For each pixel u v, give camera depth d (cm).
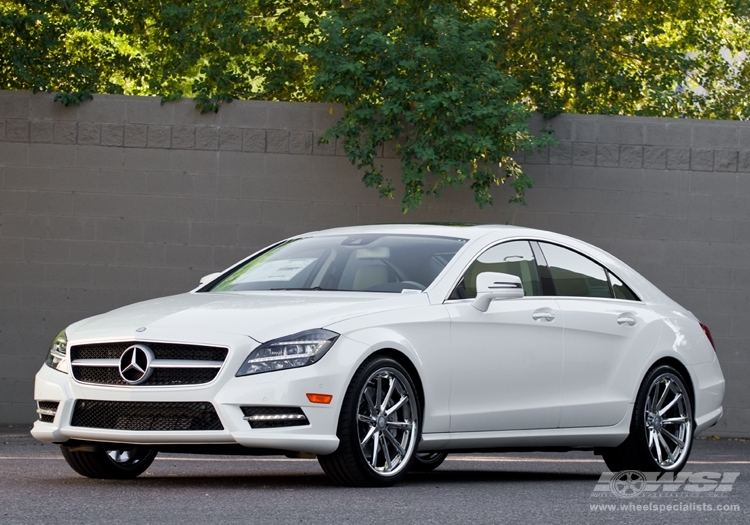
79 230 2214
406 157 2130
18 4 2347
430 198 2228
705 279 2266
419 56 2111
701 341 1487
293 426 1055
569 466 1661
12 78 2342
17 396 2203
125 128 2223
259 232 2228
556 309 1309
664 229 2262
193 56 2448
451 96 2061
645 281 1474
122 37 2712
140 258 2219
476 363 1209
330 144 2233
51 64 2309
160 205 2225
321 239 1375
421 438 1159
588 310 1346
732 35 2898
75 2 2502
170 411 1062
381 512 940
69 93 2214
